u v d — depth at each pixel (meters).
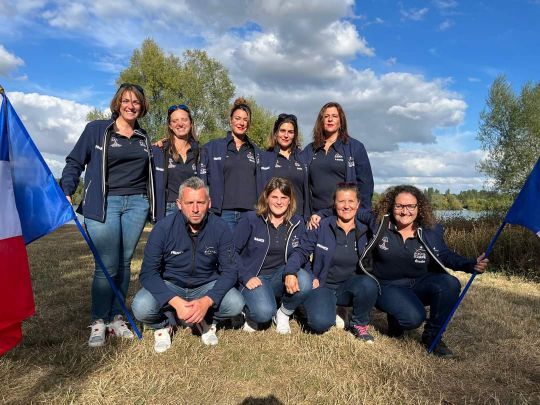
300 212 4.84
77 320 4.12
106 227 3.56
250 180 4.64
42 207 3.16
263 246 4.09
